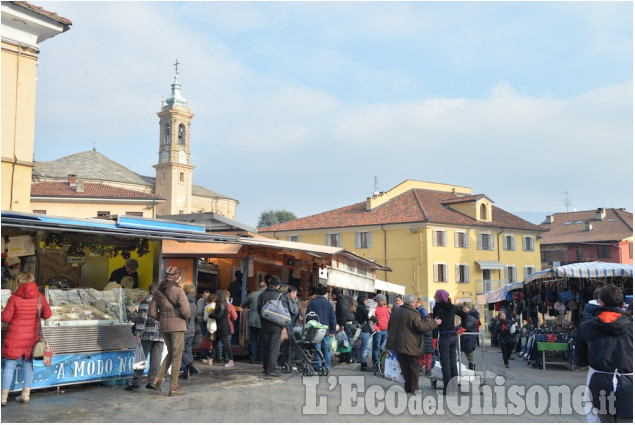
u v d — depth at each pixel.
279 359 14.05
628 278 18.31
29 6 15.84
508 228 54.34
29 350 8.11
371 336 13.14
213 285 16.77
